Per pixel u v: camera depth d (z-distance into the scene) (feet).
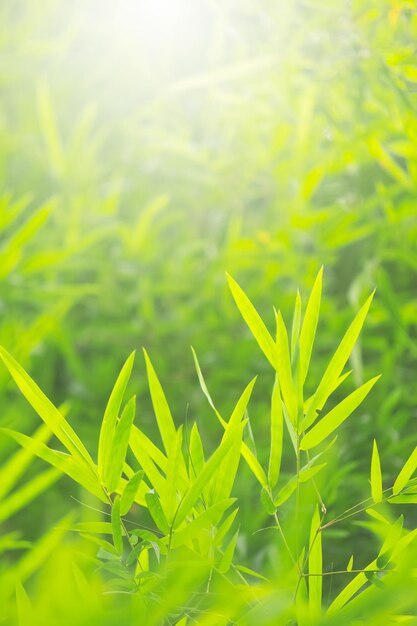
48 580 3.43
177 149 11.62
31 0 13.11
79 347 11.19
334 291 10.68
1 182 12.14
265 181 11.52
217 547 4.38
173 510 4.16
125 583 4.14
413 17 6.60
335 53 7.73
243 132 11.05
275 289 10.39
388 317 8.71
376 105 7.59
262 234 9.81
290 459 8.02
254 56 10.29
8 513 3.84
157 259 11.78
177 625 4.23
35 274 11.43
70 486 8.70
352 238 8.66
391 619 4.21
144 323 10.73
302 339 4.46
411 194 7.97
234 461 4.33
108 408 4.23
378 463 4.43
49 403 4.21
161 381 10.05
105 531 4.27
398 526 4.35
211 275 10.74
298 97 8.95
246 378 9.78
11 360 4.16
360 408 8.79
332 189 10.37
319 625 3.87
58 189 12.00
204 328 10.60
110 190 12.61
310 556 4.44
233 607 3.83
